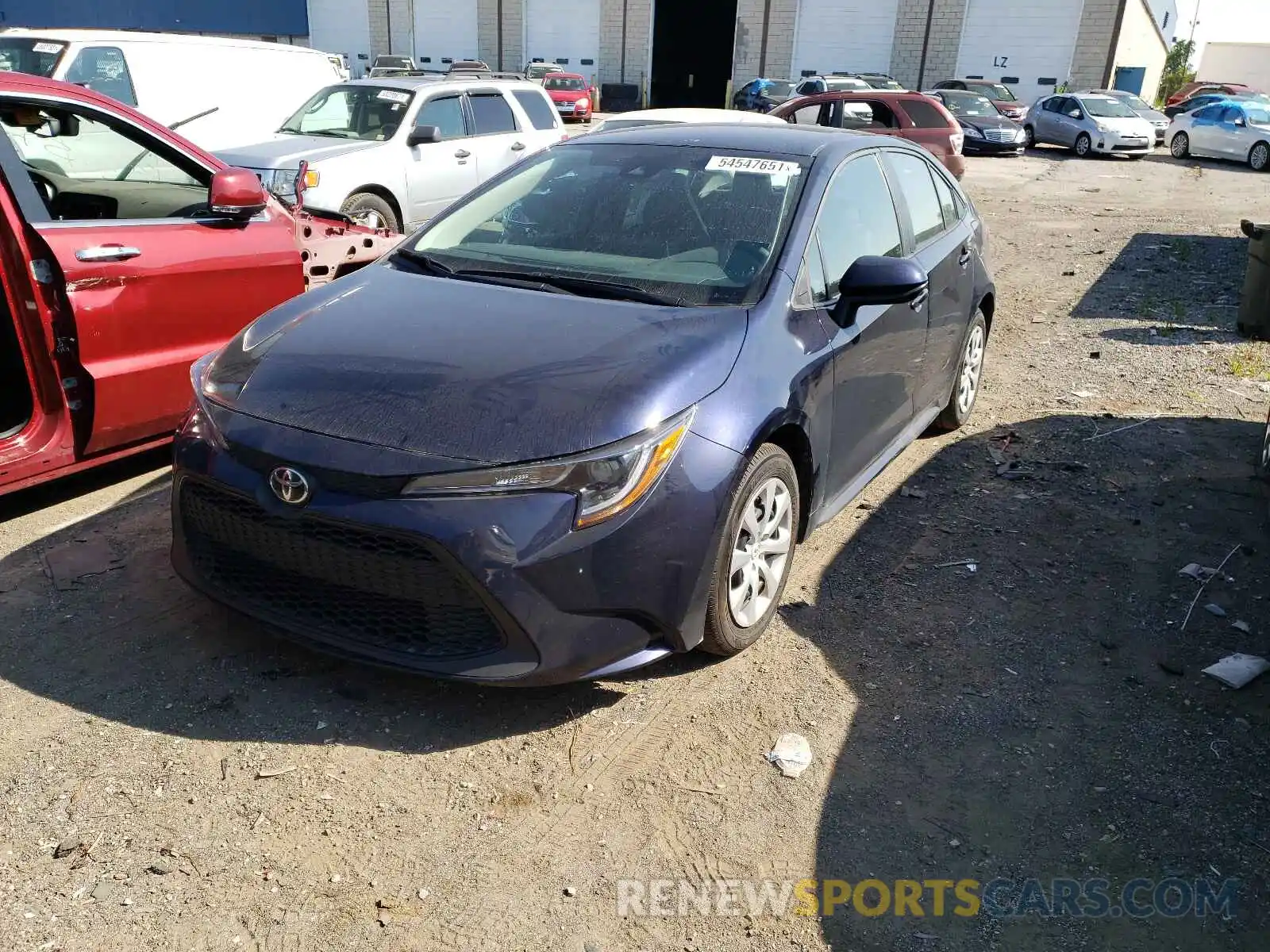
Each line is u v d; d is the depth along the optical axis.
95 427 3.97
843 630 3.49
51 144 4.52
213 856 2.44
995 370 6.73
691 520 2.81
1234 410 5.88
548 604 2.64
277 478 2.70
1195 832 2.62
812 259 3.50
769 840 2.57
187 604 3.46
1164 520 4.39
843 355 3.51
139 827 2.51
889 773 2.81
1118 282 9.71
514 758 2.81
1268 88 52.91
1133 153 24.41
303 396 2.86
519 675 2.67
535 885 2.40
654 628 2.89
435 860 2.46
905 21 33.91
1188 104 33.75
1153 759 2.89
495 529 2.58
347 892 2.36
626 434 2.69
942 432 5.44
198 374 3.26
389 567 2.66
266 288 4.61
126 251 3.95
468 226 3.91
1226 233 12.84
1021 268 10.41
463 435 2.65
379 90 9.92
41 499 4.23
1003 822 2.65
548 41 38.81
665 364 2.90
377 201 9.21
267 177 8.41
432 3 39.44
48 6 32.34
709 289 3.33
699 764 2.82
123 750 2.76
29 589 3.51
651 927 2.30
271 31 39.22
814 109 17.44
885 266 3.43
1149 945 2.30
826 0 34.56
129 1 33.88
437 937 2.25
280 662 3.17
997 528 4.29
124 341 4.01
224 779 2.68
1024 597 3.74
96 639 3.24
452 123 10.06
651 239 3.60
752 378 3.04
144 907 2.29
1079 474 4.89
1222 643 3.48
